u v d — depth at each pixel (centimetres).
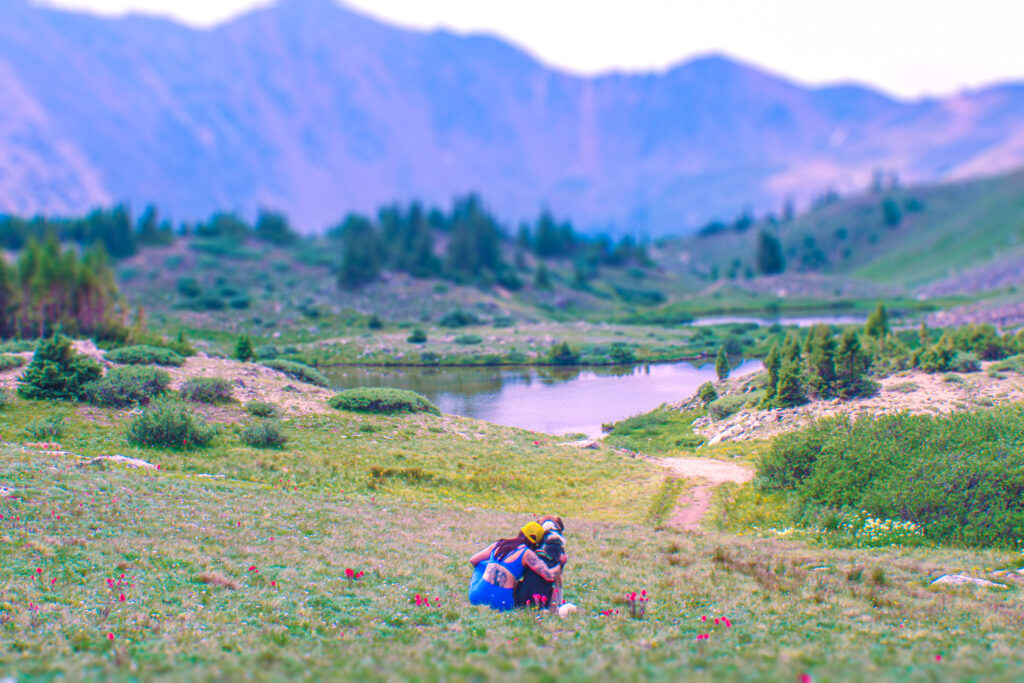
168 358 6638
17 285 11225
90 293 11694
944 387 5884
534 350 13650
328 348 14138
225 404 5703
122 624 1326
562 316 19475
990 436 3491
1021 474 2931
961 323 15312
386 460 4572
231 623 1370
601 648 1051
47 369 5284
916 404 5450
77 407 5181
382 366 12925
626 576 1977
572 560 2205
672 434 6388
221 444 4709
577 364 12725
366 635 1266
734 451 5266
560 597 1342
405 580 1848
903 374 6488
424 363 13038
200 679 841
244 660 987
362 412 6066
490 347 13862
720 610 1530
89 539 2033
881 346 7994
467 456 4891
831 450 3756
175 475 3634
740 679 799
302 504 3047
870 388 5919
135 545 2017
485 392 9619
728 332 15725
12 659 1018
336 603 1577
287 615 1452
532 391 9644
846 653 1028
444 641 1145
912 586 1800
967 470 3050
